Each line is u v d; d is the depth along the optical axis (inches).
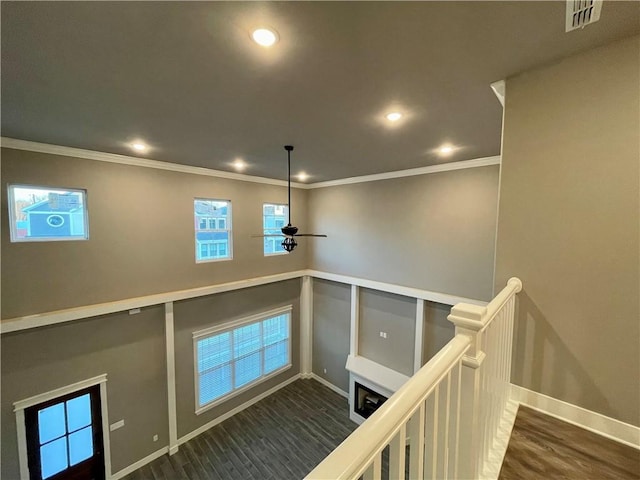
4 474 134.4
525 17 51.3
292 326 278.2
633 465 57.5
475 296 175.3
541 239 69.4
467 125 108.4
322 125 108.7
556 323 68.6
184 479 171.6
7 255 133.0
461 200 178.4
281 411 238.1
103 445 163.9
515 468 57.2
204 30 55.4
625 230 59.6
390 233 218.7
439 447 38.4
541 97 68.1
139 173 174.2
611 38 57.4
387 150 148.5
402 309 218.5
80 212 155.4
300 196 277.4
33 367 141.3
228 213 225.3
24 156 134.3
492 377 57.2
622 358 61.4
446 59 65.6
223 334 224.4
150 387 183.5
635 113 57.4
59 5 48.0
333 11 50.1
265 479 172.2
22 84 76.9
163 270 188.4
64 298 149.6
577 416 66.9
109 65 67.9
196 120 103.6
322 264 274.2
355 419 229.5
